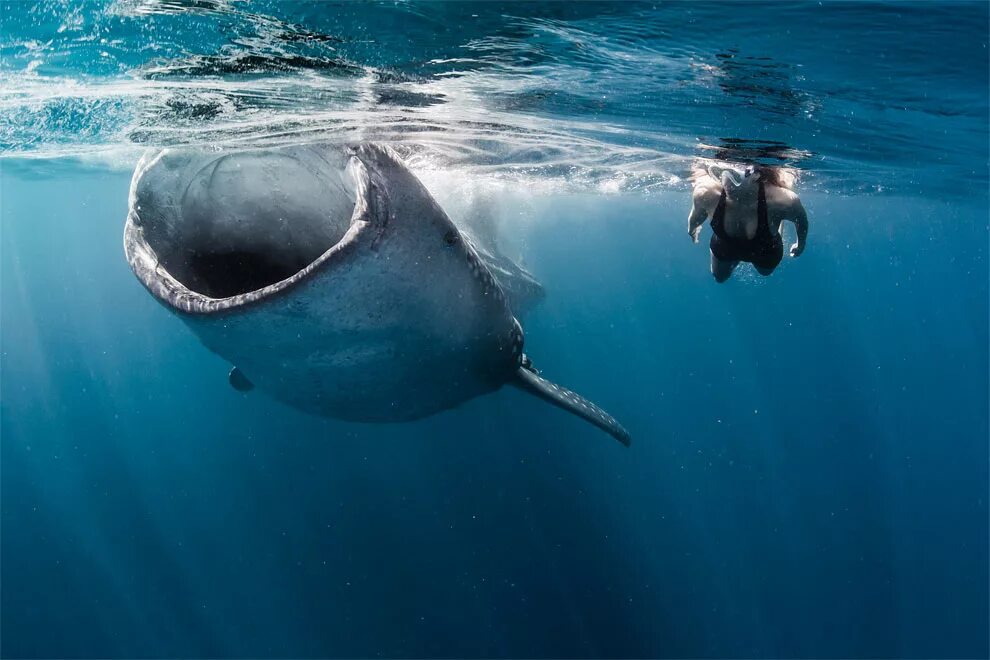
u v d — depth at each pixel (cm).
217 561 1964
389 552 1680
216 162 407
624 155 1084
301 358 429
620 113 733
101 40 462
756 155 1023
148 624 1825
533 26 438
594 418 714
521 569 1631
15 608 1977
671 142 935
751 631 1775
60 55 495
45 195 2877
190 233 418
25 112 708
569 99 662
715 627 1733
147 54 489
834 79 585
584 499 1859
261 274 469
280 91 591
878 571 2234
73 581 2072
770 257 677
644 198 2098
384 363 472
